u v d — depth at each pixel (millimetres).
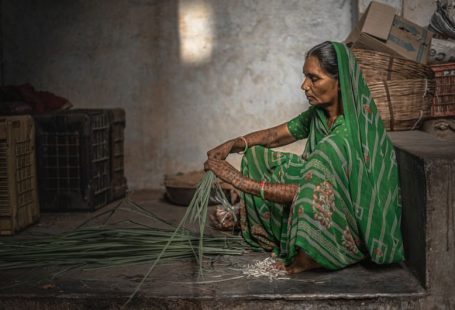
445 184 2842
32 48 5484
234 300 2836
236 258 3373
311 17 5227
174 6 5320
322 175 3023
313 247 2982
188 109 5422
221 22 5305
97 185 4766
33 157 4273
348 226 3115
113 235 3652
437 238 2863
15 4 5461
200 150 5449
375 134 3146
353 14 5156
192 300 2844
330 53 3080
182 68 5383
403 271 3152
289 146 5406
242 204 3520
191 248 3385
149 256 3377
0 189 3949
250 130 5391
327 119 3328
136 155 5504
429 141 3545
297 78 5297
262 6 5258
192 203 3145
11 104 4621
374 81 4176
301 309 2844
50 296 2902
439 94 4391
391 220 3123
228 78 5355
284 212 3277
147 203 4973
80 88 5484
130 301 2869
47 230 4121
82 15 5406
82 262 3340
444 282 2871
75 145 4613
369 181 3088
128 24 5379
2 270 3283
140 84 5434
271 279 3039
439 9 4742
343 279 3037
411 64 4156
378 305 2844
